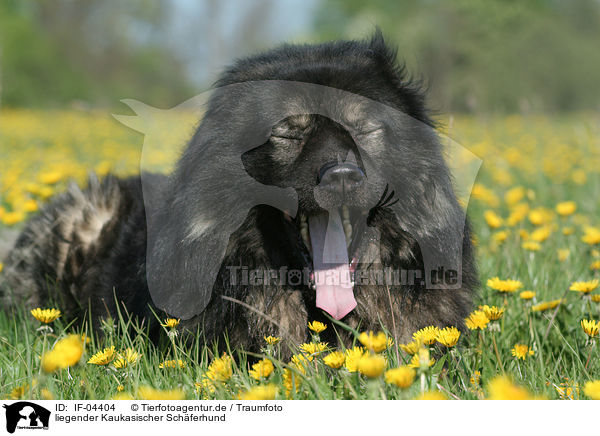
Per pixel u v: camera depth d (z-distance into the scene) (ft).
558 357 16.84
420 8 219.61
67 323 22.31
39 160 58.13
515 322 18.93
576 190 42.11
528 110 70.18
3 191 43.62
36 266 24.90
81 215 24.91
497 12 151.43
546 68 155.33
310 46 19.72
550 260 25.08
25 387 13.64
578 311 20.12
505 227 31.30
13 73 166.81
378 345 12.44
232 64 20.16
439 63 129.70
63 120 111.55
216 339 17.37
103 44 241.35
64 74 184.44
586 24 216.33
